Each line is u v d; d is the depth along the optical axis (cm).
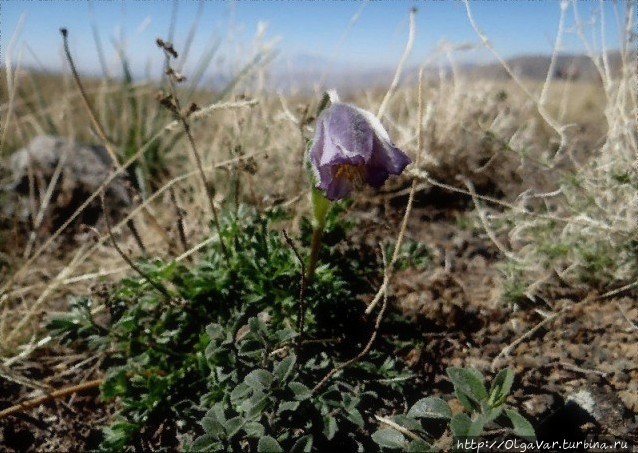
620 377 16
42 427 18
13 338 20
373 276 20
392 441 13
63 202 29
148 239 26
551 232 22
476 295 21
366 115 15
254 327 15
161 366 17
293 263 17
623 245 20
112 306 18
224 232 19
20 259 26
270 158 27
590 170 23
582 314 19
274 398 13
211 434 13
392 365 16
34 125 34
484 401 12
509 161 28
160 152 32
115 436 16
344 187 14
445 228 26
